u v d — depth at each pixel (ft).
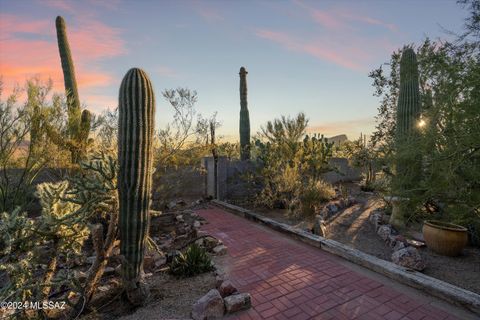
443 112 11.57
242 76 38.75
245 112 38.73
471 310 9.59
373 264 13.15
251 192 31.30
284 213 24.64
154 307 9.98
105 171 10.41
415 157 14.29
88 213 10.10
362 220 22.58
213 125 29.76
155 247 12.12
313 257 14.96
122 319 9.25
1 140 17.89
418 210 15.49
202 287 11.45
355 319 9.29
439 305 10.12
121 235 9.93
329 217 23.59
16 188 19.47
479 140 9.93
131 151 9.77
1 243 8.93
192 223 21.89
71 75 25.49
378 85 33.58
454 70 11.25
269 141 33.17
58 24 25.21
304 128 34.06
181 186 32.65
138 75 10.18
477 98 10.14
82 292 9.24
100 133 22.08
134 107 9.84
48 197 10.11
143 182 10.00
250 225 21.65
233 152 45.52
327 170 30.07
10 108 17.97
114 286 11.04
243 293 10.56
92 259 14.06
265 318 9.38
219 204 28.66
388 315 9.50
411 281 11.49
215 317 9.34
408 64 20.07
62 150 19.33
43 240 9.62
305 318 9.37
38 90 18.34
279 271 13.14
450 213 12.82
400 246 15.24
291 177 26.17
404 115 20.16
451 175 11.02
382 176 20.47
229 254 15.43
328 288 11.43
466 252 15.15
